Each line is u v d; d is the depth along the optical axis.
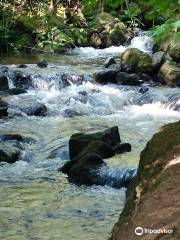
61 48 17.89
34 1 19.83
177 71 12.66
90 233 5.18
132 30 20.19
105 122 10.20
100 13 20.44
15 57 16.34
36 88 12.51
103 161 7.01
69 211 5.78
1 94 11.73
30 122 10.03
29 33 18.30
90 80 12.77
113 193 6.37
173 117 10.64
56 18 19.41
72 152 7.65
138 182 3.10
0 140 8.50
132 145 8.27
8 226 5.36
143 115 10.83
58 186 6.64
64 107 11.20
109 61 14.38
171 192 2.59
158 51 15.12
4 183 6.73
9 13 18.39
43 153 8.09
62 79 12.65
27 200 6.14
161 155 3.14
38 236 5.12
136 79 12.72
